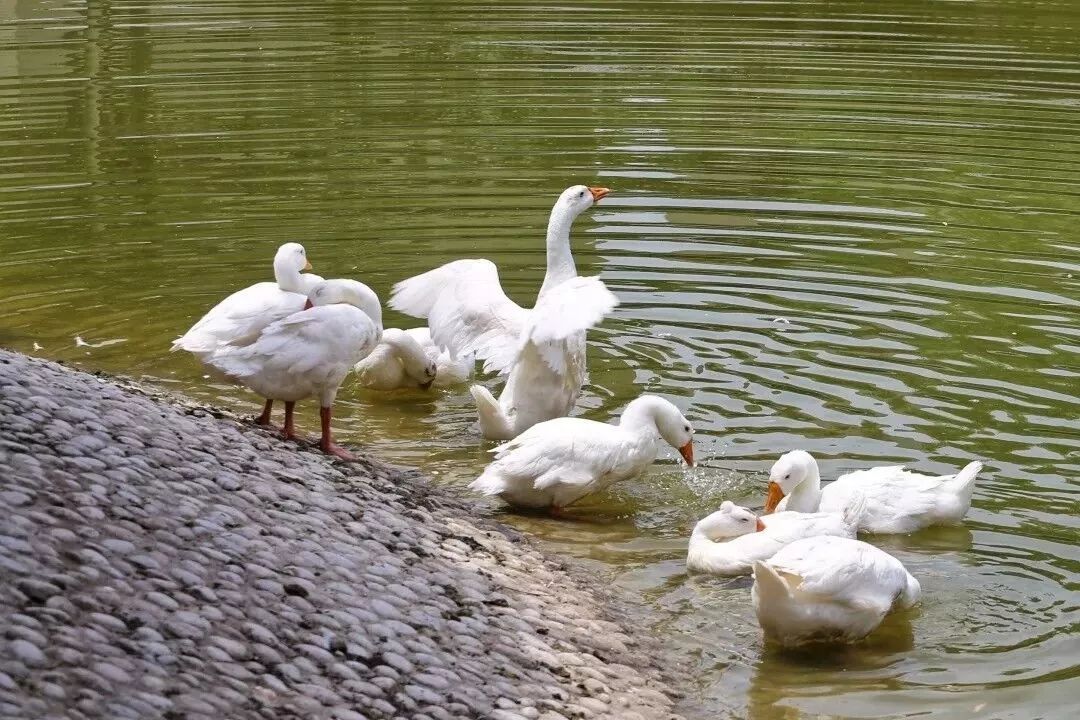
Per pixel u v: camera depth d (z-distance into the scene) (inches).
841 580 273.9
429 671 243.6
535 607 286.2
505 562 308.7
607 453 344.2
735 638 287.0
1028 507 339.9
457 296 402.6
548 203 582.2
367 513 310.8
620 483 363.9
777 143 672.4
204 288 490.9
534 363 378.6
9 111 709.9
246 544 269.7
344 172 622.5
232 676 223.3
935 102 750.5
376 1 1036.5
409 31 922.7
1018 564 315.0
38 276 499.5
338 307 350.6
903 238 544.1
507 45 880.9
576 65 826.8
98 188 597.6
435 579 284.7
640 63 834.8
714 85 782.5
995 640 282.8
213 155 644.7
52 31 902.4
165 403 362.3
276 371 345.1
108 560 245.9
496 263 513.7
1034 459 363.3
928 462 362.3
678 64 832.3
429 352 435.2
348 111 720.3
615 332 451.8
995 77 805.2
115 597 234.4
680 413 360.2
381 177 615.8
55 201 580.1
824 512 326.6
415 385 433.4
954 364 424.2
